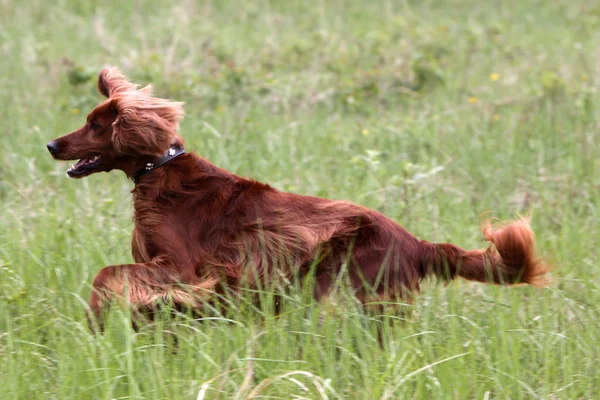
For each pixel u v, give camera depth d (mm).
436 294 8945
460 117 16000
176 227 8648
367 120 16000
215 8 24969
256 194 8867
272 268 8633
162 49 19719
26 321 8484
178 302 8375
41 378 7578
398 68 18297
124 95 8867
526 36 22578
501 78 18641
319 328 8375
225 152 13414
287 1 26156
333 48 20234
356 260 8695
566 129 14977
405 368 7516
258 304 8672
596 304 9297
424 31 22266
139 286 8383
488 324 8805
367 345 8000
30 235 10547
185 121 15133
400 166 13406
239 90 16875
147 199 8727
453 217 11742
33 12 23344
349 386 7516
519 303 9219
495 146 14227
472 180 13164
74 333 7969
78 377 7324
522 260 8617
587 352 8188
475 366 7738
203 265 8664
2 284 9266
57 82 17625
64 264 9609
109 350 7570
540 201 12477
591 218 11672
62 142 8969
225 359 7871
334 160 13758
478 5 26344
